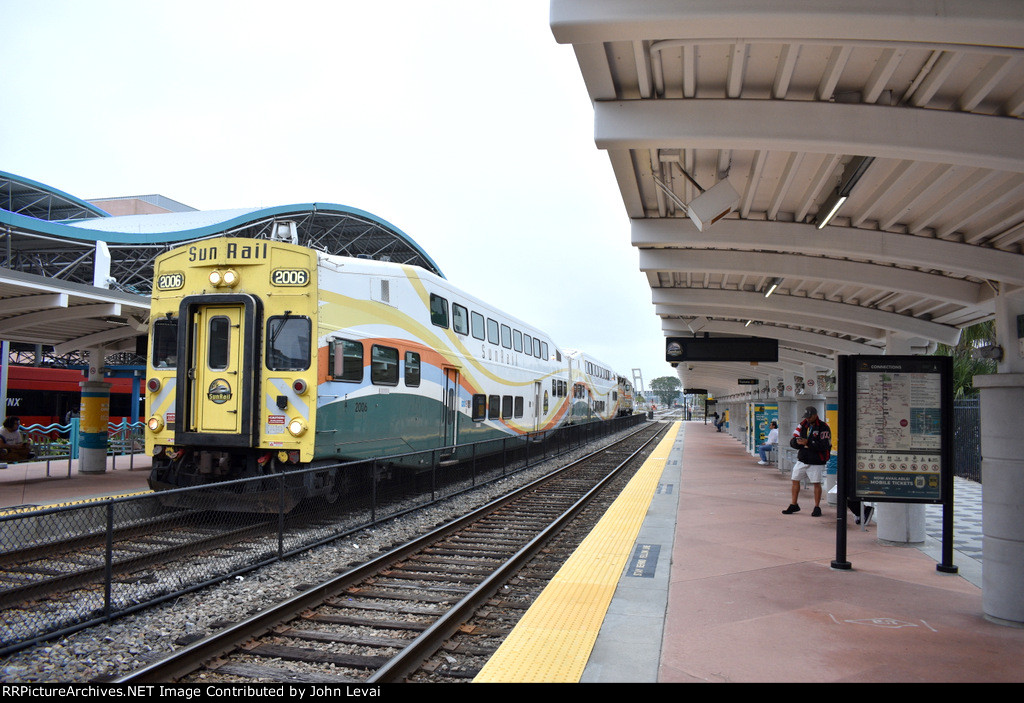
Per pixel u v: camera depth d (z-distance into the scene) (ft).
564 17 13.94
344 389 37.19
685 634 17.90
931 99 16.99
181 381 35.68
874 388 25.41
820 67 16.74
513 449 69.31
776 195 24.41
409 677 16.84
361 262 40.50
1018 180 18.37
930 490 24.90
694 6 13.50
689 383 139.03
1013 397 19.17
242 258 35.68
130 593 21.84
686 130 17.47
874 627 18.49
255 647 18.42
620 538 30.73
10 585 18.70
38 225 101.50
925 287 27.73
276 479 30.86
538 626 18.52
